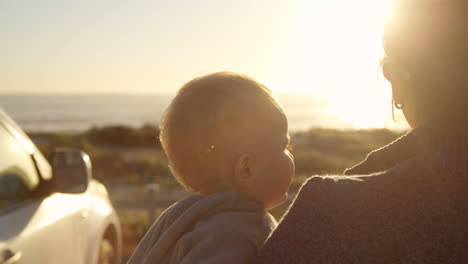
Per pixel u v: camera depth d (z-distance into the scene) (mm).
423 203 892
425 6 939
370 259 884
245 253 1122
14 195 2543
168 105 1304
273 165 1228
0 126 2717
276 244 954
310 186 991
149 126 44500
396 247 880
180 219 1236
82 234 3123
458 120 921
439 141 921
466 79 906
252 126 1215
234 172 1221
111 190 16719
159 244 1239
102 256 3814
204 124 1220
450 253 847
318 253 915
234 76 1272
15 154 2746
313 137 39406
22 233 2285
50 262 2504
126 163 21797
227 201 1207
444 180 885
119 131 41719
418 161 948
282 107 1290
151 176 19562
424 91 969
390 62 1040
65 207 2941
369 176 982
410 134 1037
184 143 1249
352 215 922
